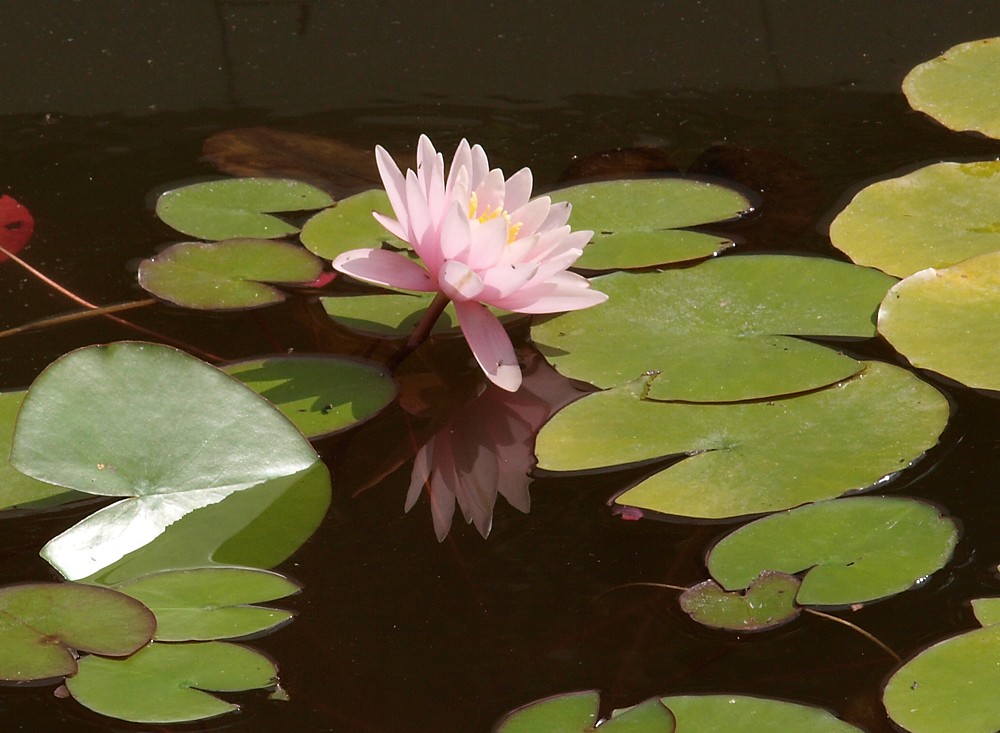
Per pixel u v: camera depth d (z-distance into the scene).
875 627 3.15
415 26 3.62
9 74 3.54
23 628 3.14
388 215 3.40
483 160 3.30
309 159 3.46
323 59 3.57
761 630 3.15
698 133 3.49
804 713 3.11
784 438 3.24
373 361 3.29
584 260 3.37
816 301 3.33
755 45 3.59
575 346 3.31
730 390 3.27
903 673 3.13
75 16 3.62
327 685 3.13
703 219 3.40
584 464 3.23
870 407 3.26
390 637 3.15
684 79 3.55
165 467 3.21
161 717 3.11
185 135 3.48
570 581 3.18
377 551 3.20
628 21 3.63
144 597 3.16
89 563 3.18
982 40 3.58
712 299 3.34
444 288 3.27
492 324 3.28
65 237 3.38
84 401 3.20
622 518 3.21
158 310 3.32
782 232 3.39
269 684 3.12
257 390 3.26
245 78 3.55
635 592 3.17
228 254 3.37
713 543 3.19
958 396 3.27
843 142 3.48
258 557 3.19
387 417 3.27
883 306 3.31
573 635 3.16
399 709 3.13
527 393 3.29
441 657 3.15
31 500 3.21
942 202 3.40
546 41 3.60
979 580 3.17
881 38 3.60
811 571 3.17
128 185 3.43
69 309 3.32
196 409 3.22
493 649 3.15
